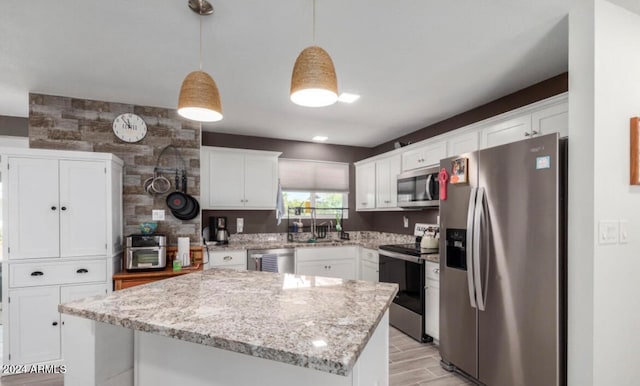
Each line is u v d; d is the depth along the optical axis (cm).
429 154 349
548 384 182
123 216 320
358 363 110
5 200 255
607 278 170
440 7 175
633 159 177
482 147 284
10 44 212
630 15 181
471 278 225
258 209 450
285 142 484
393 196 408
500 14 181
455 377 248
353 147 527
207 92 152
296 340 100
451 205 256
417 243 384
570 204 178
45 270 263
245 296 150
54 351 263
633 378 178
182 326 111
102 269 279
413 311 321
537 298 188
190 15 182
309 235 490
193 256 336
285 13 180
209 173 415
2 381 245
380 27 194
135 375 146
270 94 301
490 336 218
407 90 290
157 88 286
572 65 179
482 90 290
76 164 274
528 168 195
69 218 270
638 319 180
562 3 173
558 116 218
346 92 295
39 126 296
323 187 504
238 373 127
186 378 136
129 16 183
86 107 311
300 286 170
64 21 188
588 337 168
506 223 207
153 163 331
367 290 161
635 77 182
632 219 179
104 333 135
